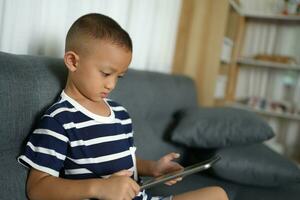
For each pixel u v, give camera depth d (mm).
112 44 705
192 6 2098
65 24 1102
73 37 730
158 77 1507
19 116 667
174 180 784
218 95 2348
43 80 737
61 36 1082
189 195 851
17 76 676
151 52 1800
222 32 2082
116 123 802
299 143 2674
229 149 1297
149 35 1711
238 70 2809
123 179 627
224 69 2475
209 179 1252
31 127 698
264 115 2736
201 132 1312
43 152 635
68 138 679
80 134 702
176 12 1991
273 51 2742
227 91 2650
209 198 849
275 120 2738
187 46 2133
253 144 1413
